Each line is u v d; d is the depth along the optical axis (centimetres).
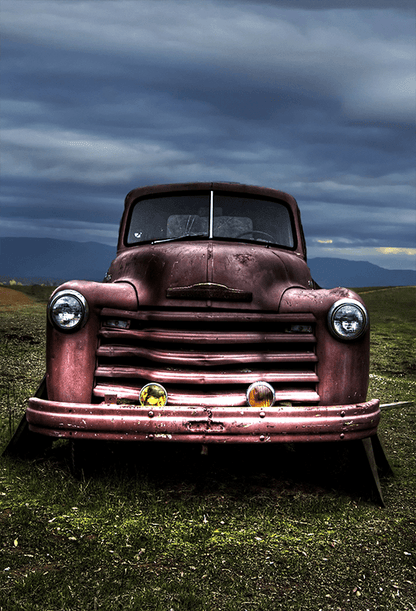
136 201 478
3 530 271
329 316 336
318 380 337
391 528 301
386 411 623
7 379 719
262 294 345
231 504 323
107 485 334
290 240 462
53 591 220
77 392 336
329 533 292
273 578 242
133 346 342
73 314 336
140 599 217
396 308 2311
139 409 307
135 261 384
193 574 241
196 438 303
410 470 407
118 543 265
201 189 463
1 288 2331
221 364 328
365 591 236
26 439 383
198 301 337
